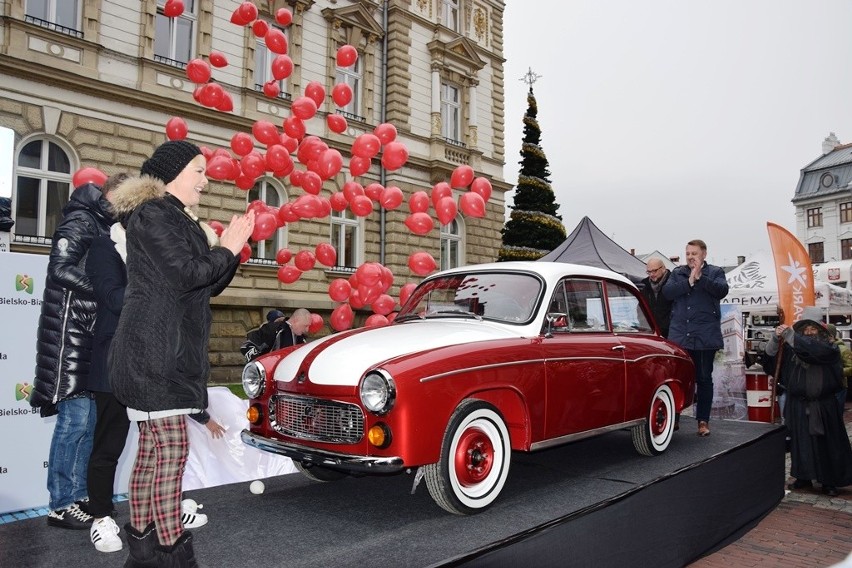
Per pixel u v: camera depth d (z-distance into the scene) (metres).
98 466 2.97
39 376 3.41
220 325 14.05
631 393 4.63
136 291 2.42
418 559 2.67
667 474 3.76
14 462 4.19
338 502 3.67
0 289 4.16
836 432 5.77
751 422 6.64
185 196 2.66
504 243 26.97
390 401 3.11
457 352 3.47
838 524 4.98
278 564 2.63
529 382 3.78
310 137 8.34
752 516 4.84
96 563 2.77
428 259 8.46
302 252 9.38
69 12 12.12
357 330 4.25
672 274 6.03
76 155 12.02
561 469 4.48
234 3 14.66
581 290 4.64
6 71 11.11
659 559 3.54
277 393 3.74
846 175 47.00
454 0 20.66
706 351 5.79
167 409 2.39
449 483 3.26
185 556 2.40
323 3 16.75
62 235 3.41
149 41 13.00
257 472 4.97
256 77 15.19
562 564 2.84
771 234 7.52
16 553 2.90
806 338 5.78
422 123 19.11
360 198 8.37
